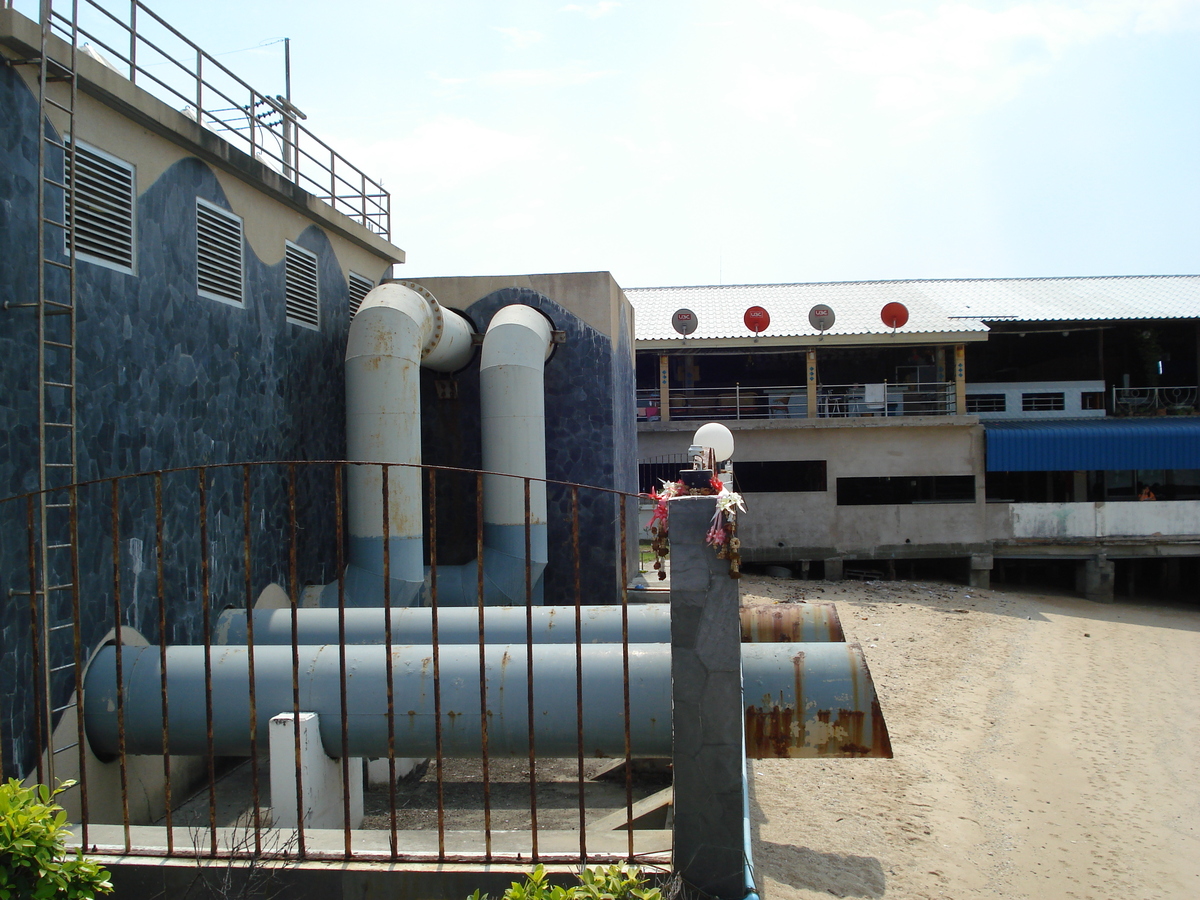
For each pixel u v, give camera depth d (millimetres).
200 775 10594
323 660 8328
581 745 5816
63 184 8578
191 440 10812
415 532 13578
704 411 31359
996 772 12828
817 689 8141
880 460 27922
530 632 5898
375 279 16984
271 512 12711
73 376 8102
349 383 13602
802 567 28234
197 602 10758
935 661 19203
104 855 6020
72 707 8461
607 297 17859
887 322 28125
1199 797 12234
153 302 10125
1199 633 23172
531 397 15594
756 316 27656
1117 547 27188
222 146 11211
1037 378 34125
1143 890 9477
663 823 9133
